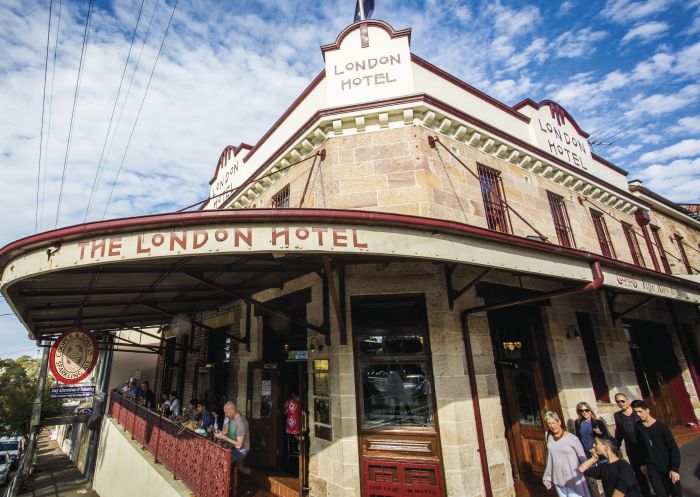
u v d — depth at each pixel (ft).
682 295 23.77
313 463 18.39
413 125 22.30
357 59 24.48
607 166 39.65
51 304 19.47
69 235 12.01
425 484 16.02
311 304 20.57
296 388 24.41
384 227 12.77
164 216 11.74
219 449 15.66
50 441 153.38
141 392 42.78
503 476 17.19
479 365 18.62
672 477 14.76
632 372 28.73
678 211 47.70
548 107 33.94
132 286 17.87
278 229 12.03
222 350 32.45
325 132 23.07
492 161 25.89
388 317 18.56
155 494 21.88
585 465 13.38
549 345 22.62
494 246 14.33
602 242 33.81
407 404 17.46
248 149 36.52
